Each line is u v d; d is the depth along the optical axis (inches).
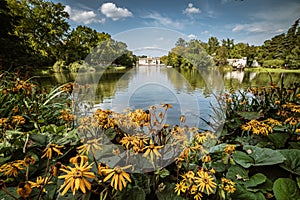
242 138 49.3
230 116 63.2
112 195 24.1
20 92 56.1
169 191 26.5
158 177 27.6
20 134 40.2
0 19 400.5
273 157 35.5
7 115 53.5
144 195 24.0
